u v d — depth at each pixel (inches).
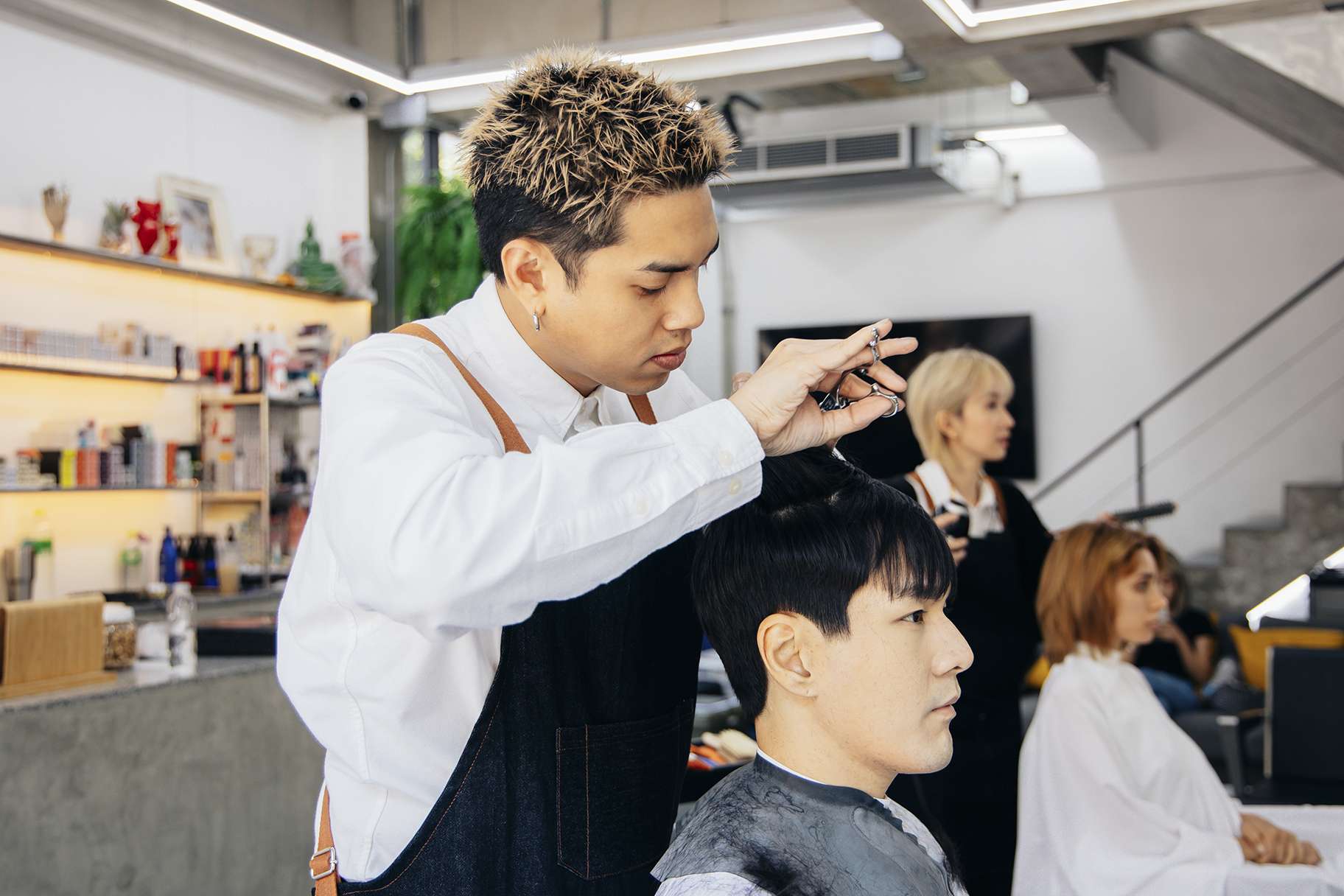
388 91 225.3
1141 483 285.0
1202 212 305.3
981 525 112.9
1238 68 203.3
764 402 38.0
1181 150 304.3
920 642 37.7
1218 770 201.2
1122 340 313.0
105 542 197.8
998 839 104.3
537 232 39.4
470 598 34.0
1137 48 221.5
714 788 40.6
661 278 39.3
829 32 177.5
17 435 183.6
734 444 37.2
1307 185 295.1
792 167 299.1
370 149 252.2
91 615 122.2
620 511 35.3
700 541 45.4
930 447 115.2
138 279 204.2
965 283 329.1
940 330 328.2
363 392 39.5
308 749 141.9
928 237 332.8
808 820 37.5
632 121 37.4
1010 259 324.2
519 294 41.3
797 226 346.9
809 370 37.8
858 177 297.0
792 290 347.9
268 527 217.2
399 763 44.1
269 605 213.5
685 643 48.7
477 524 34.1
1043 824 86.2
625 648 45.6
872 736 37.5
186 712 124.2
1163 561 94.0
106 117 198.7
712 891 35.4
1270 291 299.0
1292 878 78.2
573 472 35.1
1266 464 300.0
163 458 203.2
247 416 219.3
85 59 195.0
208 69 213.6
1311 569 277.1
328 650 44.3
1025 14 176.7
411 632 42.6
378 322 254.7
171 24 196.5
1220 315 304.0
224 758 128.6
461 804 43.4
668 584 47.2
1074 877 83.1
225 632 140.2
